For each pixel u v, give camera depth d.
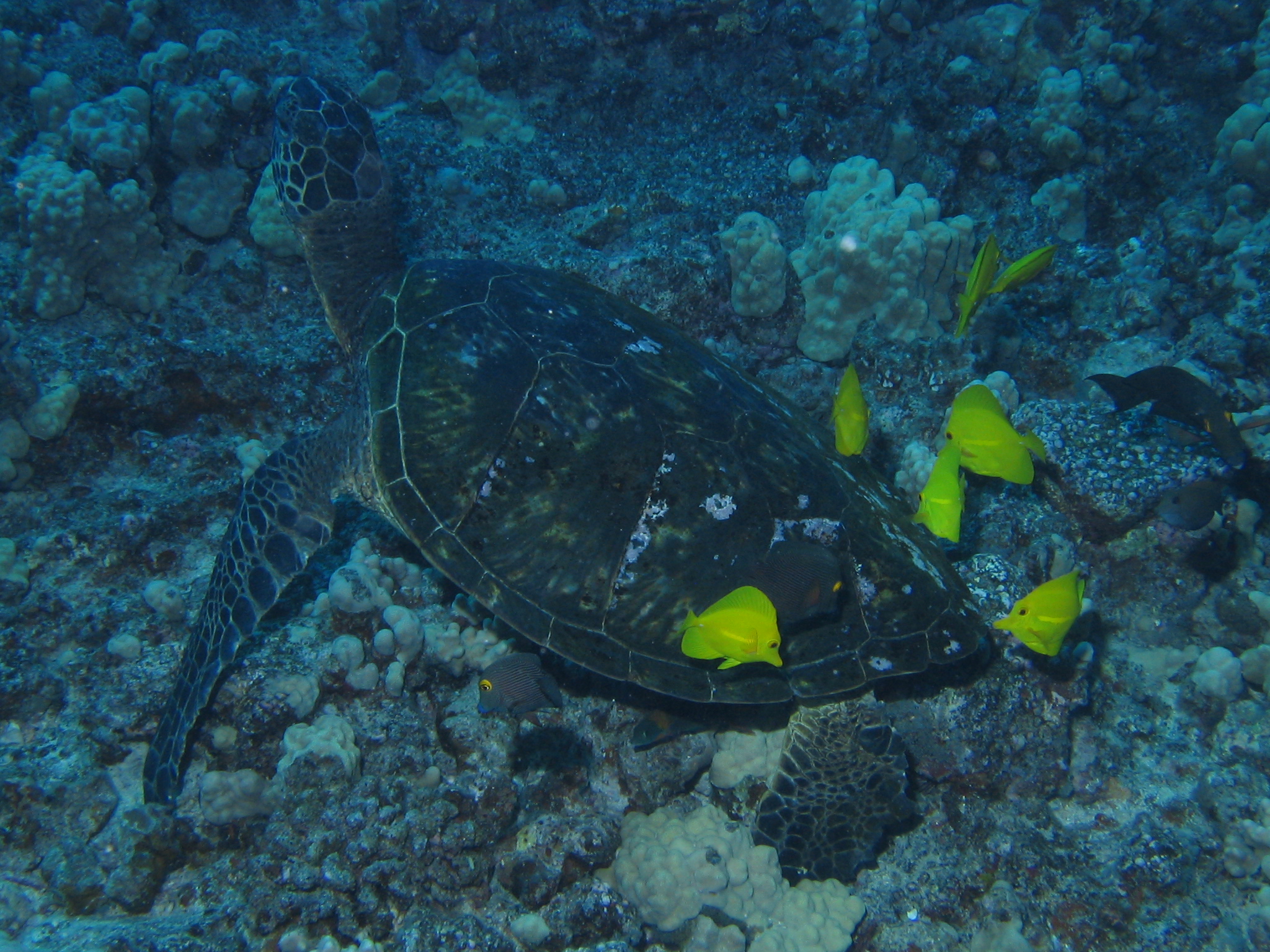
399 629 1.69
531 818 1.66
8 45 2.24
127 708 1.62
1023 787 1.72
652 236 2.38
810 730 1.65
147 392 2.02
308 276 2.32
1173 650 1.97
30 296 2.05
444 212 2.42
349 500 2.06
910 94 2.80
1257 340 2.24
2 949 1.40
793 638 1.60
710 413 1.66
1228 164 2.66
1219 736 1.80
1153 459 1.97
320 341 2.18
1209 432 1.72
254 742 1.60
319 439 1.80
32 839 1.51
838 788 1.64
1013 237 2.68
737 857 1.60
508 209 2.49
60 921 1.45
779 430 1.72
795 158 2.76
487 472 1.60
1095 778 1.75
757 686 1.59
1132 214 2.79
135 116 2.23
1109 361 2.41
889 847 1.70
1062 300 2.55
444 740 1.68
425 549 1.60
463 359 1.67
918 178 2.80
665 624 1.57
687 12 2.74
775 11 2.86
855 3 2.85
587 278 2.27
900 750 1.64
